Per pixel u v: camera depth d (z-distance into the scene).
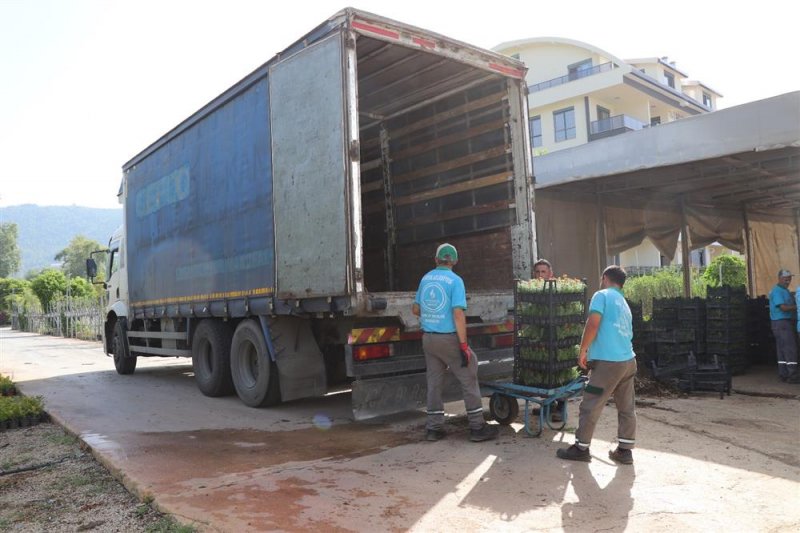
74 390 9.71
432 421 5.54
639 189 12.64
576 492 4.02
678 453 4.88
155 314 10.05
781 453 4.84
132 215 11.03
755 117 8.27
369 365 5.95
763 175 11.53
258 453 5.29
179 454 5.28
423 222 8.68
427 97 8.34
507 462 4.74
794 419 6.11
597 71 35.47
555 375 5.60
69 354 18.11
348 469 4.68
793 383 8.45
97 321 25.45
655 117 37.09
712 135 8.66
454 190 8.18
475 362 5.49
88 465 5.26
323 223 5.93
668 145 9.12
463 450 5.14
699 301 9.24
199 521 3.62
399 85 7.88
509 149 7.53
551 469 4.53
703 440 5.27
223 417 7.09
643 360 8.40
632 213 12.73
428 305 5.47
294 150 6.33
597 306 4.62
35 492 4.59
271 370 7.22
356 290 5.61
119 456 5.21
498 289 7.62
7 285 60.28
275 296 6.60
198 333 8.80
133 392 9.34
